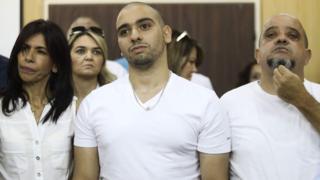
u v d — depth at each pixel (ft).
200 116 5.84
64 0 12.98
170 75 6.27
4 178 6.31
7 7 11.05
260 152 6.04
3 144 6.27
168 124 5.79
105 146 5.89
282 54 6.15
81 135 6.15
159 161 5.72
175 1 13.05
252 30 12.91
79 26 8.38
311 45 10.98
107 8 12.96
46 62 6.44
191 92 6.01
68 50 6.72
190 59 9.16
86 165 6.14
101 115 5.99
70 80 6.75
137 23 5.95
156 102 5.92
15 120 6.35
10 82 6.51
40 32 6.39
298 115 6.17
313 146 6.04
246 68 11.74
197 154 6.00
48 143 6.30
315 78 10.88
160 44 6.04
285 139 6.05
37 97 6.59
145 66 6.00
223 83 13.10
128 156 5.75
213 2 13.01
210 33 13.02
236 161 6.22
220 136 5.97
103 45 8.25
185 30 13.05
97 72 8.09
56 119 6.43
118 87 6.18
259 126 6.16
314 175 5.93
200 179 6.04
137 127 5.79
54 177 6.29
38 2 11.76
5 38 11.03
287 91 5.93
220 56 13.03
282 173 5.92
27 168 6.21
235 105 6.44
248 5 12.91
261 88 6.46
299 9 11.14
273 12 11.47
